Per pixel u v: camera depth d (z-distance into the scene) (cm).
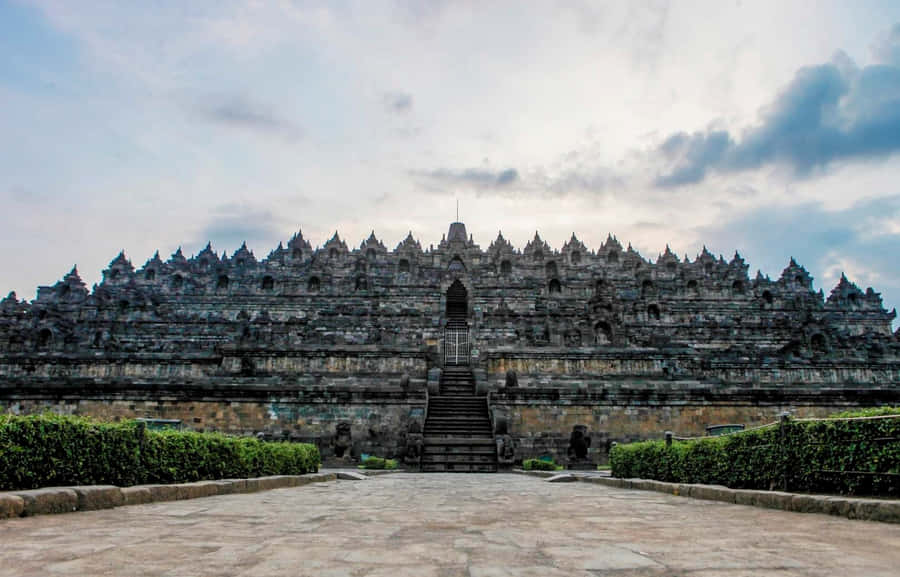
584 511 1215
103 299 7100
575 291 7619
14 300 7400
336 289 7206
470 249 8138
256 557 664
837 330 7069
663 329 6850
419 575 581
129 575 563
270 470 2084
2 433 1034
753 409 4288
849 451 1138
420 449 3559
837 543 778
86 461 1202
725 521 1030
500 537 841
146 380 4347
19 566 594
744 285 8069
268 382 4412
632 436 4222
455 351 5631
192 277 7388
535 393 4262
